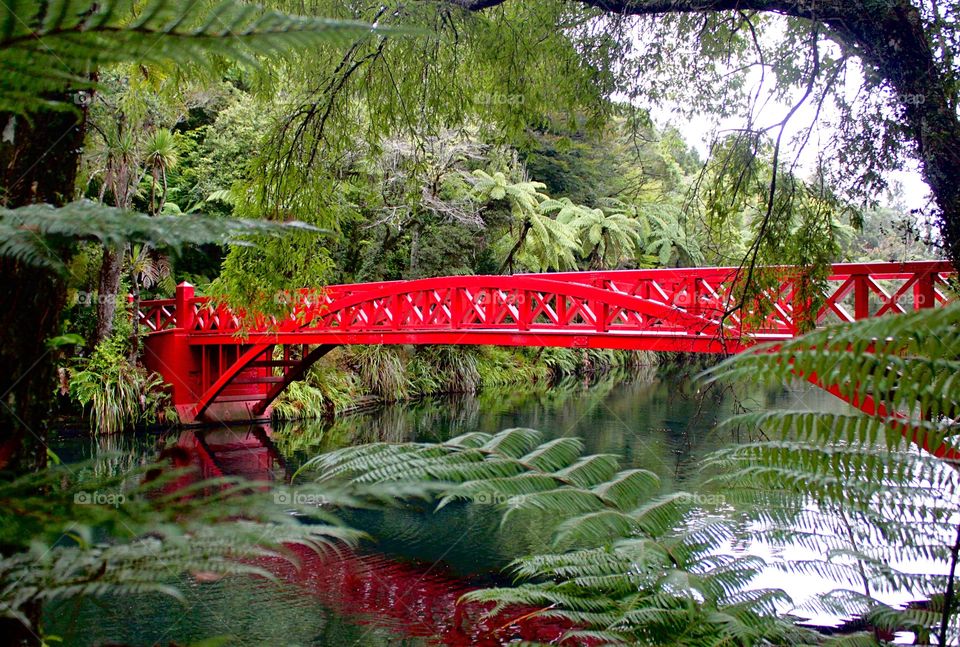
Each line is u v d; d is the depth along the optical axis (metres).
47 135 1.15
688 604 2.09
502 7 6.69
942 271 5.74
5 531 0.65
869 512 2.02
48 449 1.05
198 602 5.64
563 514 2.62
